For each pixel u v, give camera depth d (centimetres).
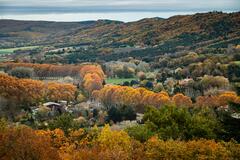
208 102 15025
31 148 3972
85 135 6303
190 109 12181
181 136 5319
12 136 4019
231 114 5194
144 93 17462
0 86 16912
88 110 16612
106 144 5306
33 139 4078
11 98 16362
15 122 13700
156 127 5600
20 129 4281
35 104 17488
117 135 5369
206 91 19075
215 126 5381
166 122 5688
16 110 15875
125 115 14038
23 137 4059
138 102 17175
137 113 15662
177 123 5609
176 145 4450
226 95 14938
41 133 6159
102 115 14600
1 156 3862
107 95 18750
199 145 4378
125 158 4356
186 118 5684
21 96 17112
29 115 15375
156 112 5875
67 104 18788
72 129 6944
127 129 5744
